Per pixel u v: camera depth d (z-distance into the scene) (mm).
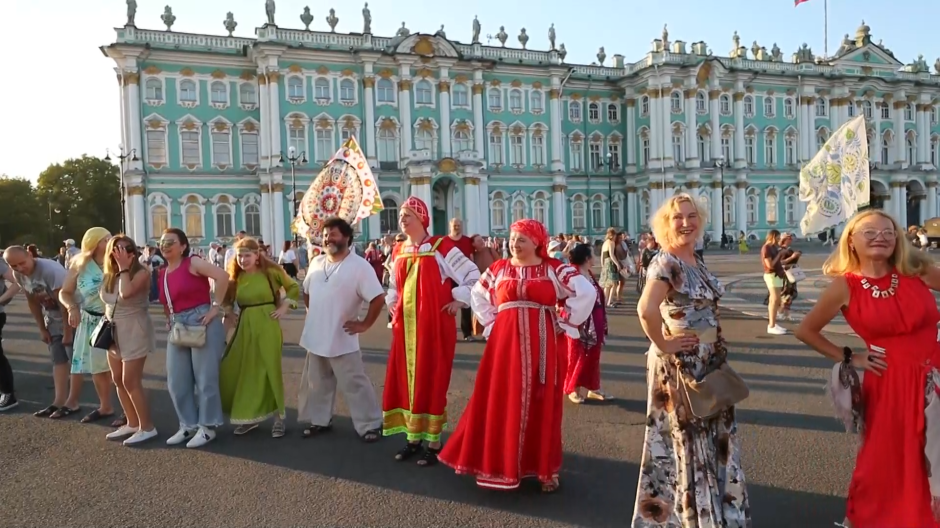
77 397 8320
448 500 5410
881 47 62781
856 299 4145
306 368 7297
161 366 11156
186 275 6855
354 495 5543
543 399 5414
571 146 56969
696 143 55656
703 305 4246
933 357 4078
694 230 4211
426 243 6473
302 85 46500
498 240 30000
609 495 5477
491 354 5516
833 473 5852
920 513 3938
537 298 5367
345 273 6930
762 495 5410
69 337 8102
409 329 6367
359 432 7066
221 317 7133
